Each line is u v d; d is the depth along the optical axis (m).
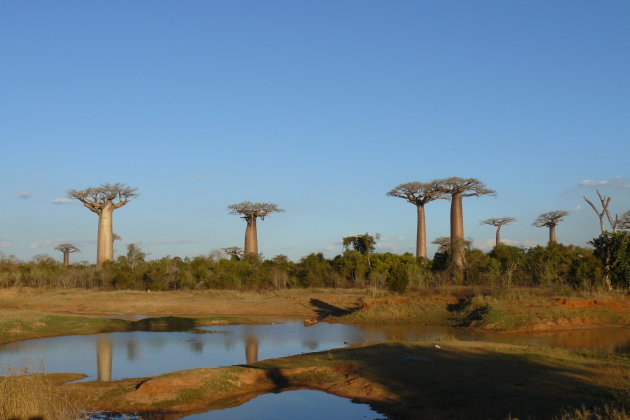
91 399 13.11
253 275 58.00
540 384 12.20
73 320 30.48
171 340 25.91
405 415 11.26
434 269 62.59
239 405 12.66
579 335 26.06
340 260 63.78
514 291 34.19
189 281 55.97
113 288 57.94
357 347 18.03
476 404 11.24
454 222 73.44
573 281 37.47
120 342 25.27
